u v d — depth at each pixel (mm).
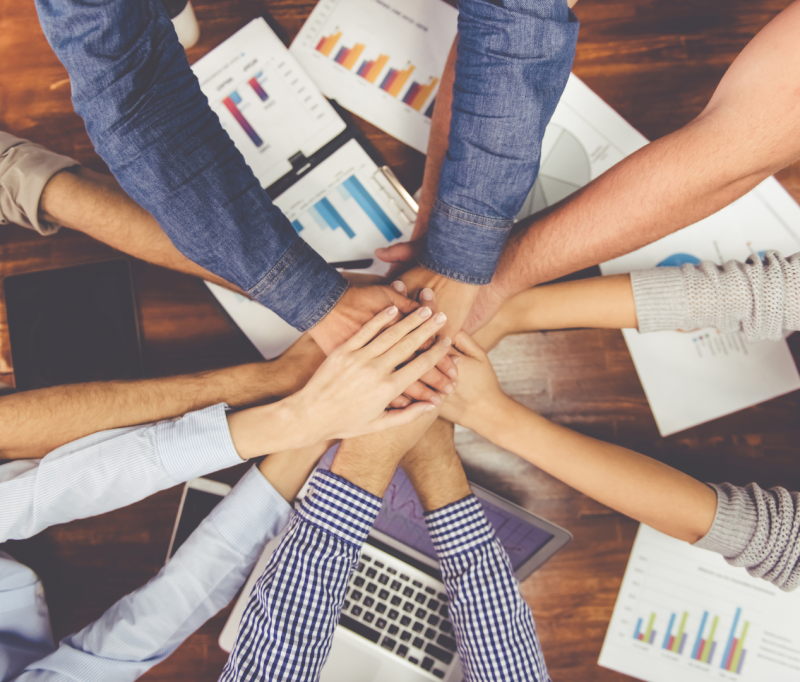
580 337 849
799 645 777
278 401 717
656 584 806
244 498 734
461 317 734
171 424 702
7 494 695
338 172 840
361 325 688
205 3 864
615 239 681
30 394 726
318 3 865
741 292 707
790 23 549
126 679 701
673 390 834
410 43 863
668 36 858
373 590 759
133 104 547
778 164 598
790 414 824
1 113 868
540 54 558
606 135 853
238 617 751
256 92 842
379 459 710
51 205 753
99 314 822
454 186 633
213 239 605
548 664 806
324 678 734
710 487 725
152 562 813
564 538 762
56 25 503
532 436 760
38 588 769
